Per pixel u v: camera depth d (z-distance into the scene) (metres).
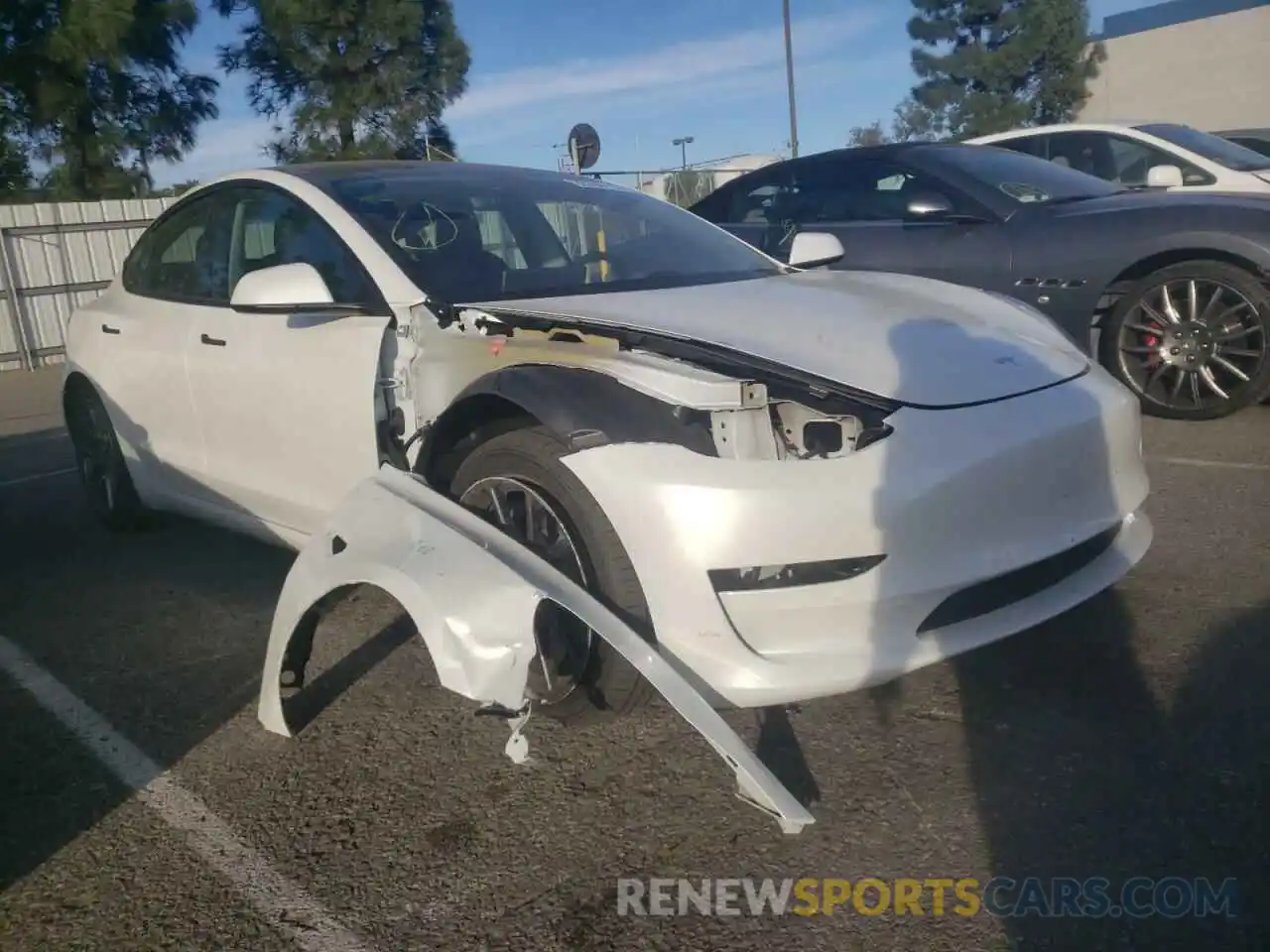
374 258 3.48
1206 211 5.78
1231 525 4.35
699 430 2.66
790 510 2.53
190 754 3.08
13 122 23.25
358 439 3.35
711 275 3.82
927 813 2.61
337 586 2.83
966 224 6.38
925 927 2.24
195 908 2.41
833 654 2.59
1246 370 5.83
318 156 25.45
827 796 2.70
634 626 2.62
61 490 6.21
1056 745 2.86
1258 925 2.20
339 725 3.19
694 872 2.46
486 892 2.42
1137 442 3.20
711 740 2.43
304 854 2.59
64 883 2.52
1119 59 37.31
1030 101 37.41
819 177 7.09
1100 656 3.31
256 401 3.72
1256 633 3.39
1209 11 35.06
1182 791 2.63
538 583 2.53
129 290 4.76
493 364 3.00
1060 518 2.87
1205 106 35.72
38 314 13.55
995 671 3.26
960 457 2.67
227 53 25.38
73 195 23.83
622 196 4.35
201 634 3.93
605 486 2.63
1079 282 6.03
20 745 3.18
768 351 2.89
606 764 2.91
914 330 3.12
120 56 22.91
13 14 22.55
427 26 26.33
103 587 4.47
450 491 3.07
